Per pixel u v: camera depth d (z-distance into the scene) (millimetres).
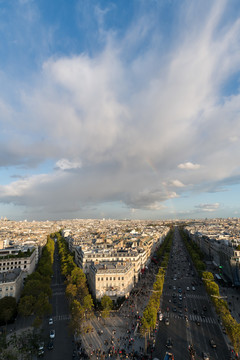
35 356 190500
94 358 188750
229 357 190250
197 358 188500
